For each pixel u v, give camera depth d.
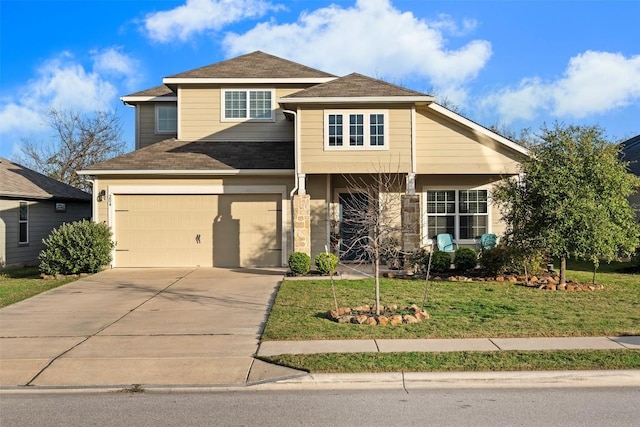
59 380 6.70
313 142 15.46
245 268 16.58
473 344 7.78
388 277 14.42
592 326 8.66
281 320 9.33
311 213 17.00
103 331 8.98
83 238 15.38
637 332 8.31
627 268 16.23
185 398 6.13
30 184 20.92
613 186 12.40
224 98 18.91
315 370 6.74
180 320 9.73
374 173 15.95
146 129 20.55
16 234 19.22
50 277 15.18
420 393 6.21
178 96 18.94
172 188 16.73
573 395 6.09
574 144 12.52
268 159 17.22
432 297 11.28
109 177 16.72
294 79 18.61
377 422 5.30
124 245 16.81
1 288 13.37
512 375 6.52
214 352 7.73
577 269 16.62
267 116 18.89
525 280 13.40
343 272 15.39
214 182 16.77
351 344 7.86
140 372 6.95
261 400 6.03
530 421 5.29
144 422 5.38
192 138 18.91
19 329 9.16
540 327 8.62
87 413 5.67
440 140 16.05
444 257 14.92
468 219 18.05
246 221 16.89
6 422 5.42
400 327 8.74
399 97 15.16
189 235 16.84
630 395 6.08
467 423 5.25
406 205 15.41
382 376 6.54
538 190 12.45
